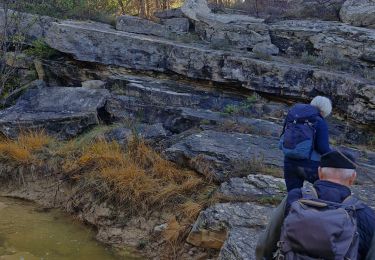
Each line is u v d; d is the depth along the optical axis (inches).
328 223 87.8
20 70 414.3
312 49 411.2
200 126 325.4
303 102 352.5
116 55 389.1
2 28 419.8
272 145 288.8
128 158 288.5
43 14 452.8
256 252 109.7
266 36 424.5
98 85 386.3
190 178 263.1
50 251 234.7
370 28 416.5
